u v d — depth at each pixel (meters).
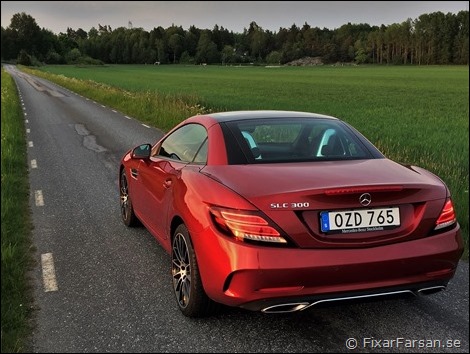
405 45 173.25
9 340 3.31
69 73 97.75
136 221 5.95
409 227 3.25
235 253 3.05
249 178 3.35
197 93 41.59
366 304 3.96
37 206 7.07
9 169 9.41
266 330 3.52
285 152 3.86
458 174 8.64
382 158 3.95
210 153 3.85
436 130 17.41
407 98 38.75
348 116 23.48
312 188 3.13
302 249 3.04
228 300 3.17
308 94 43.06
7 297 4.01
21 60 167.00
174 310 3.83
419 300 4.05
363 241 3.13
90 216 6.55
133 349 3.25
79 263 4.84
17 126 16.83
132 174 5.56
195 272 3.47
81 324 3.60
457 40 158.62
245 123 4.17
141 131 16.33
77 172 9.66
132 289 4.23
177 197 3.76
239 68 157.25
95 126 17.91
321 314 3.78
